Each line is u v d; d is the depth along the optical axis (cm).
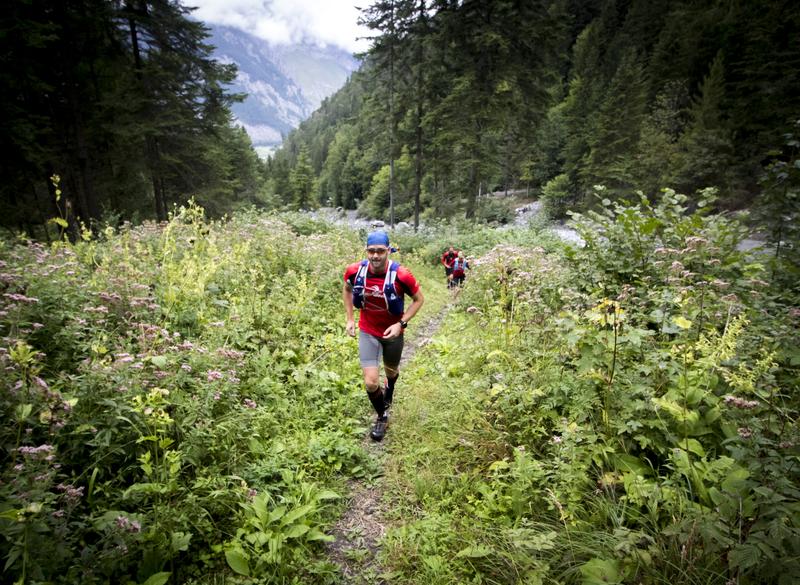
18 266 456
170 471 250
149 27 1747
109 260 525
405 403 472
